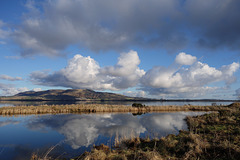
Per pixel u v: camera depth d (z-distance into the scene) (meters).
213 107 52.22
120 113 41.62
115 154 10.14
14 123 25.98
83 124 25.42
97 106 51.09
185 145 10.35
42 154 12.45
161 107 51.53
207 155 8.58
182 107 53.16
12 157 11.91
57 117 32.84
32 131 20.59
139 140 13.82
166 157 9.04
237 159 7.64
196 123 18.64
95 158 9.10
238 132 11.80
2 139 17.00
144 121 28.11
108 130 21.05
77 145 14.73
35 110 40.62
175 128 20.98
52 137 17.73
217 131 13.15
